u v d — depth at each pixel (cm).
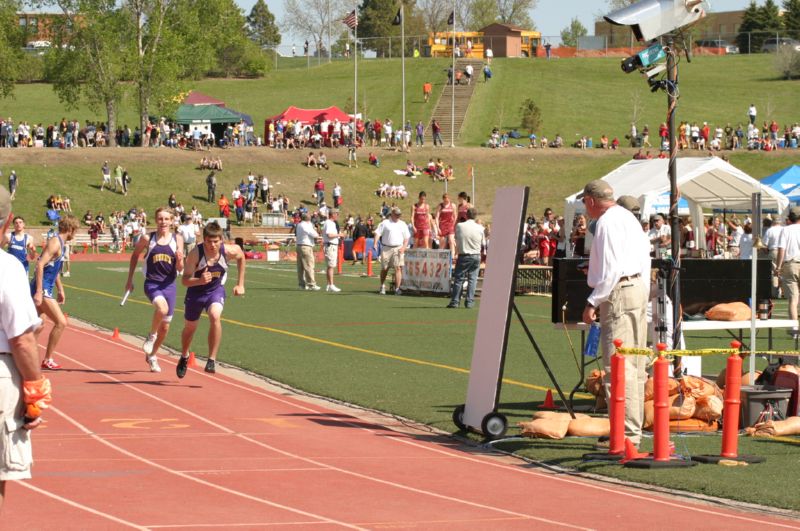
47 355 1803
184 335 1689
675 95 1518
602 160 9519
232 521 864
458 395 1569
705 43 15338
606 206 1157
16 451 676
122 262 5941
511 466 1113
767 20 15750
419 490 994
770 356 1565
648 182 3241
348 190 8625
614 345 1115
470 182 9062
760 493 959
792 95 11869
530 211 8719
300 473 1058
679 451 1162
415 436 1289
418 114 11588
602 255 1136
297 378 1727
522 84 12631
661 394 1082
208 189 8069
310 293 3616
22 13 10031
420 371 1809
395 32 17200
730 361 1105
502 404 1487
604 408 1426
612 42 15500
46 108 11350
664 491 993
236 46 13725
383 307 3059
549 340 2250
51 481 995
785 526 859
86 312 2880
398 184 8819
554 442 1220
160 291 1745
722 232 4628
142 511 891
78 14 8606
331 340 2252
